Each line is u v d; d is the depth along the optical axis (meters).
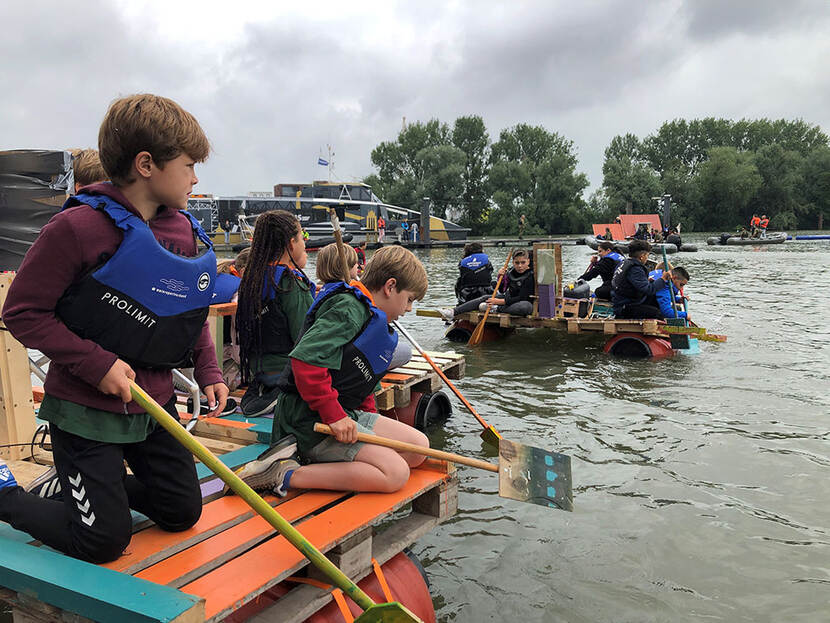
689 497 3.55
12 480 2.04
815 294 12.05
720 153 62.00
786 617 2.51
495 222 59.50
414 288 2.64
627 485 3.71
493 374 6.41
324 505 2.44
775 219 64.25
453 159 57.69
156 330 1.92
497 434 4.26
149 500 2.09
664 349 7.14
